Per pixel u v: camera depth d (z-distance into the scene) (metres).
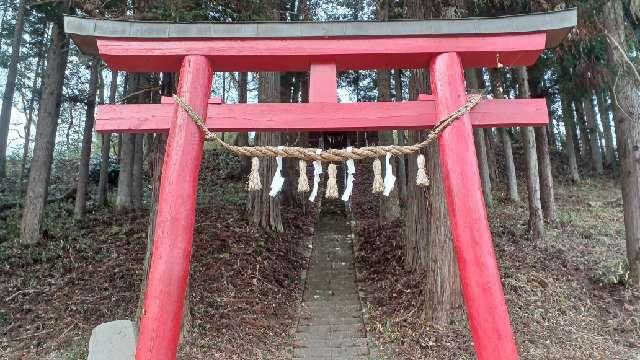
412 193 9.24
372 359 6.67
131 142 12.71
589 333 6.76
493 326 3.30
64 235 10.36
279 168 3.71
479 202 3.56
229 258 9.42
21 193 13.92
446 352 6.44
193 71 3.84
